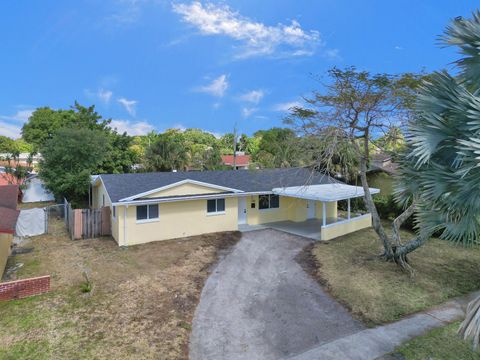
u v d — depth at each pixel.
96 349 6.84
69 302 9.04
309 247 14.90
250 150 63.38
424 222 8.34
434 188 6.38
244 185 19.64
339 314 8.66
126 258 12.99
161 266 12.14
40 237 16.44
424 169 6.89
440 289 10.17
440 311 8.77
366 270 11.77
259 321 8.28
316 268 12.10
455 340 7.21
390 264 12.36
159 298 9.45
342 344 7.18
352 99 11.88
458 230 6.99
